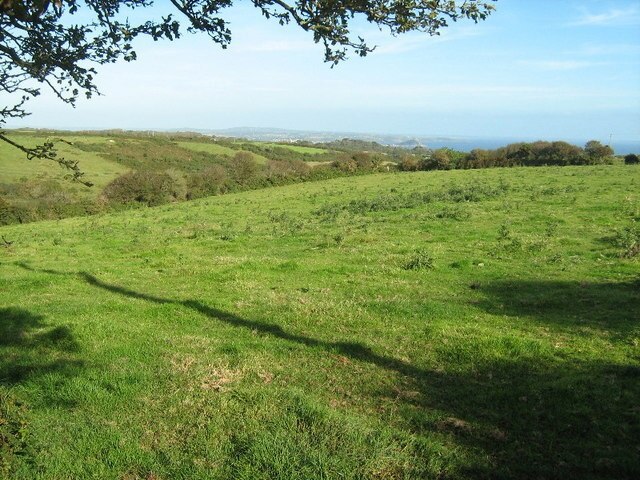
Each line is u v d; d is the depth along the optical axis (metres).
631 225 20.31
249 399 6.89
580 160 58.31
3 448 4.97
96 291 14.13
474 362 8.38
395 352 8.92
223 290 13.70
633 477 5.11
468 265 15.52
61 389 7.23
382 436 5.77
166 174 53.91
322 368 8.25
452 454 5.58
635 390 7.00
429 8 4.91
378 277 14.60
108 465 5.52
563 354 8.57
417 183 44.59
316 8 5.02
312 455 5.33
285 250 19.81
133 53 5.30
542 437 5.93
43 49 4.95
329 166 67.38
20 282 15.23
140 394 7.20
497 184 37.69
